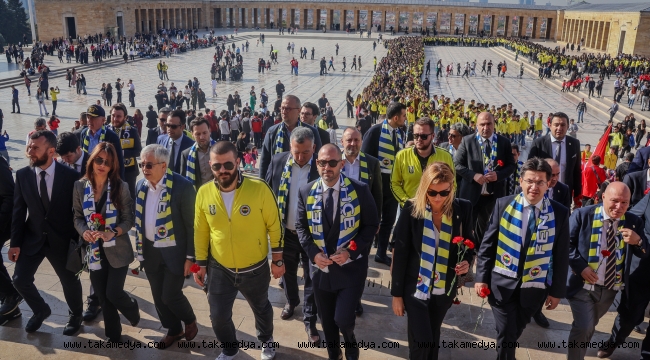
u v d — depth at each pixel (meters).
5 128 26.14
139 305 6.54
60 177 5.65
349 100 33.25
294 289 6.22
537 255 4.80
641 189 7.23
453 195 4.68
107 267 5.46
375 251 8.48
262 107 31.94
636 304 5.40
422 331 4.75
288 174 6.01
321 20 120.94
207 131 7.07
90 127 7.68
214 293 5.15
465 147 7.66
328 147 4.92
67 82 43.22
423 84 41.81
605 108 38.84
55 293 6.81
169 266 5.40
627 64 53.84
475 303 6.59
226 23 119.50
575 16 95.19
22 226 5.72
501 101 41.44
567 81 46.56
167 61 60.25
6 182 6.04
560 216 4.82
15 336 5.62
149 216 5.43
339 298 5.03
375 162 6.41
